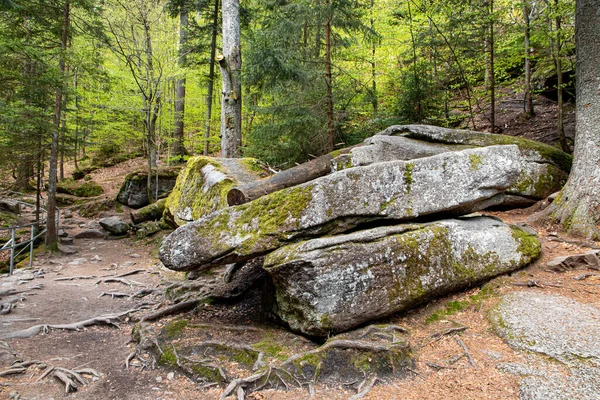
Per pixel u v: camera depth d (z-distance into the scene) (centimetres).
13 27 1032
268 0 1270
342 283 398
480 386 316
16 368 413
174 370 404
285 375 355
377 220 458
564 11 881
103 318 577
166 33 1473
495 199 518
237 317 526
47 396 367
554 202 648
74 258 1040
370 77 1571
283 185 582
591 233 557
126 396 366
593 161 596
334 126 1005
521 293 439
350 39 1381
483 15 1042
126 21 1396
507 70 1483
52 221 1080
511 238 513
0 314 606
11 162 1092
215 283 670
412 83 1104
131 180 1534
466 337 387
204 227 472
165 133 1942
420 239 442
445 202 467
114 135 1828
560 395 281
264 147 1065
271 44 986
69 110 1108
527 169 769
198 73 1498
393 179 458
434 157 473
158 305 648
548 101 1280
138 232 1230
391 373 349
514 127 1185
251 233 453
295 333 428
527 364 326
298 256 403
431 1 1178
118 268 938
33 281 812
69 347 492
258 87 1125
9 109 857
